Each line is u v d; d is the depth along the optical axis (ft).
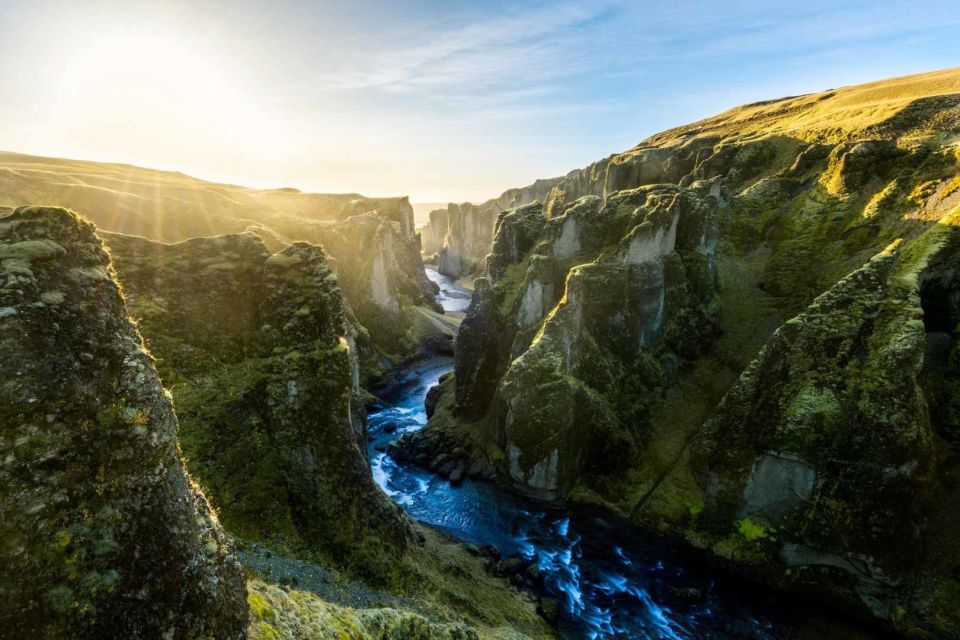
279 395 97.35
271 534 85.25
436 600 96.48
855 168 222.69
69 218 38.65
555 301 213.87
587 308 193.16
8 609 28.30
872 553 121.60
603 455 174.91
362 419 137.80
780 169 280.72
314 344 104.06
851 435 128.26
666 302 203.62
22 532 29.60
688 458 166.30
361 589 85.51
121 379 37.01
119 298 40.22
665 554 147.13
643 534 154.51
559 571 139.74
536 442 168.14
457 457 198.18
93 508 33.09
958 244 151.94
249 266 107.14
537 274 209.56
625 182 387.34
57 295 34.73
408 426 241.76
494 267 262.26
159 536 36.42
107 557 32.91
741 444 148.25
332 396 101.96
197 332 98.27
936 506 125.29
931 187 186.39
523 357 176.45
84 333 35.58
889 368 128.06
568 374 173.99
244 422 93.45
